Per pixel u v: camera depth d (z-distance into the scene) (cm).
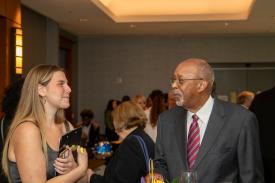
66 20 816
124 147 238
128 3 830
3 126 238
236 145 213
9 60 547
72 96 1013
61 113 222
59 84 208
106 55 1067
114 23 851
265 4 659
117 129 265
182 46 1050
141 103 624
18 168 193
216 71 1047
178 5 820
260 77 1036
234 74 1042
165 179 222
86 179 233
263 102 287
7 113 241
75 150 208
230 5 802
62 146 198
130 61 1062
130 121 260
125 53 1062
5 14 533
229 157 212
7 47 542
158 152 233
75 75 1044
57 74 209
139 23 848
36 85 204
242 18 799
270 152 277
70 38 988
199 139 218
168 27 901
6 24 540
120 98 1065
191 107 220
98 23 852
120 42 1064
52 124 215
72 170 202
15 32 552
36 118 201
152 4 824
